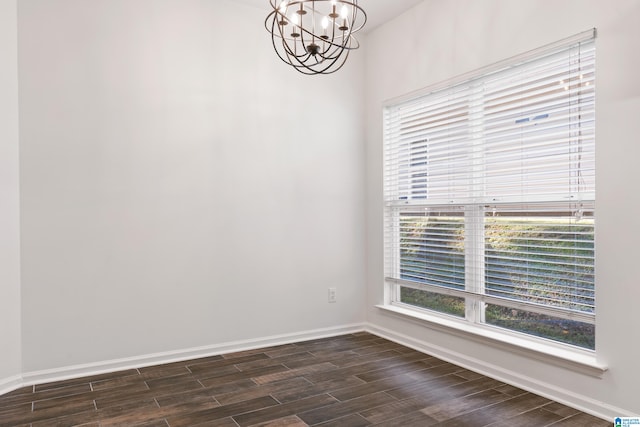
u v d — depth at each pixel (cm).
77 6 297
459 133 326
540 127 271
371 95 408
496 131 297
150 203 321
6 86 273
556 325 270
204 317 342
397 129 386
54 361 291
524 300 284
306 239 387
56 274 292
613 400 232
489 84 304
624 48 227
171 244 329
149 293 321
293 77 380
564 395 253
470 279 320
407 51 366
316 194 391
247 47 359
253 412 245
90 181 302
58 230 292
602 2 236
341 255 405
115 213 309
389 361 329
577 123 252
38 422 234
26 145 282
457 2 320
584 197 250
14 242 278
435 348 341
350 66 409
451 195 333
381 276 399
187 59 335
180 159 332
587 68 249
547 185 269
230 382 288
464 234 324
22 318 282
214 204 345
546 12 263
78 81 298
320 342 379
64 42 294
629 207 226
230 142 352
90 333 302
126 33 313
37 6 286
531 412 244
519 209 286
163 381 290
